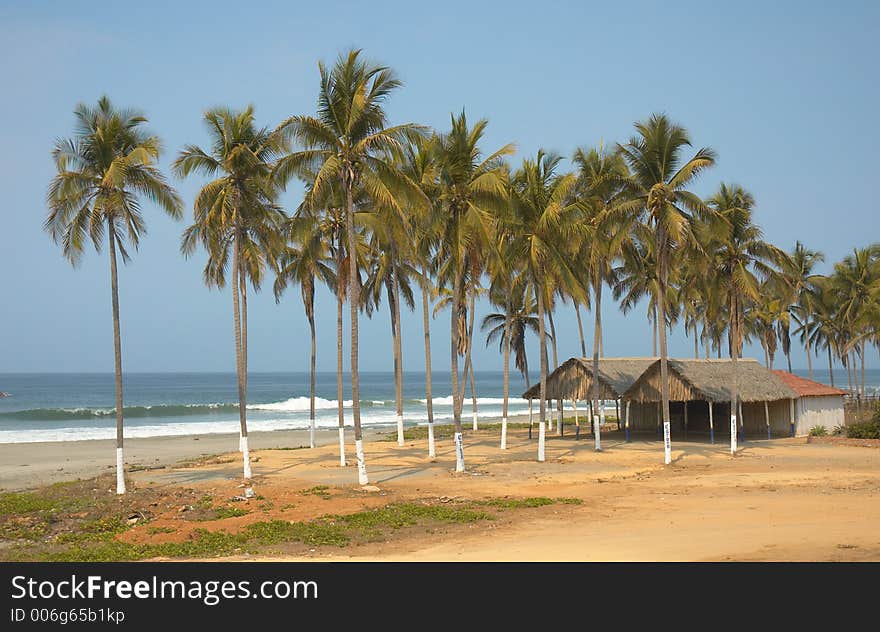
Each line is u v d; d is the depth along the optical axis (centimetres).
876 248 5788
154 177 2327
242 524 1719
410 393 14638
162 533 1644
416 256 3334
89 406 9975
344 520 1750
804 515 1681
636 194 3025
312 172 2362
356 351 2373
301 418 7656
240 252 2622
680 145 2947
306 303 4084
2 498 2264
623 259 3831
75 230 2289
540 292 2936
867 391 11181
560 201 2845
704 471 2695
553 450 3606
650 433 4641
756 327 6288
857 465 2841
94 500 2138
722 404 4612
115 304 2334
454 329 2750
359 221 2983
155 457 4006
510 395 13875
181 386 17500
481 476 2605
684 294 4956
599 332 3556
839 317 5947
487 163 2723
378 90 2344
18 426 6481
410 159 2938
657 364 3919
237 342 2594
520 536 1541
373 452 3669
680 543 1391
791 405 4284
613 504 1944
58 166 2239
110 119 2298
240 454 3756
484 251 2841
